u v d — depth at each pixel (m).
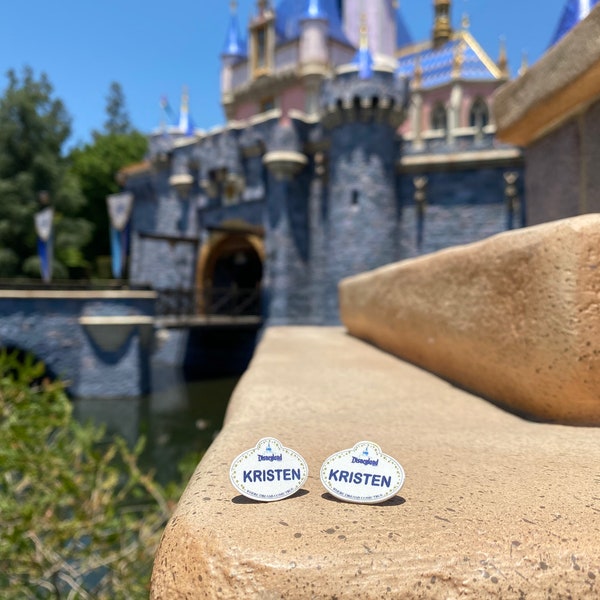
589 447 0.21
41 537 0.54
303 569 0.11
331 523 0.13
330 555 0.11
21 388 0.51
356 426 0.24
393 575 0.11
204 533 0.12
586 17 0.36
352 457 0.15
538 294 0.25
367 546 0.12
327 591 0.11
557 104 0.41
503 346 0.28
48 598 0.53
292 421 0.25
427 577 0.11
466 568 0.11
